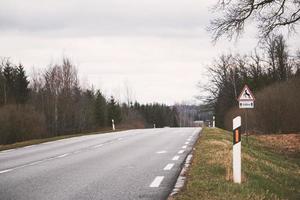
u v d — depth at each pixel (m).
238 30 17.75
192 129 40.62
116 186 9.80
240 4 17.47
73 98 67.50
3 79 76.44
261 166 13.10
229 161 12.12
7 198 8.61
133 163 14.12
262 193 8.48
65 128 65.94
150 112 153.62
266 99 36.19
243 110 40.16
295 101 35.19
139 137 28.53
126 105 112.56
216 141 20.28
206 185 9.08
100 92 88.69
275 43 53.50
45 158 16.58
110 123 92.75
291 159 20.09
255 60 60.09
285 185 11.12
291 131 35.53
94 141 26.06
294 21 17.30
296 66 53.91
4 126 45.88
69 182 10.47
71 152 18.94
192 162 13.04
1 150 22.27
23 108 49.44
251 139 28.78
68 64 67.19
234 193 8.33
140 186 9.75
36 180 10.88
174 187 9.46
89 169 12.84
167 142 23.25
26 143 25.72
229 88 63.09
